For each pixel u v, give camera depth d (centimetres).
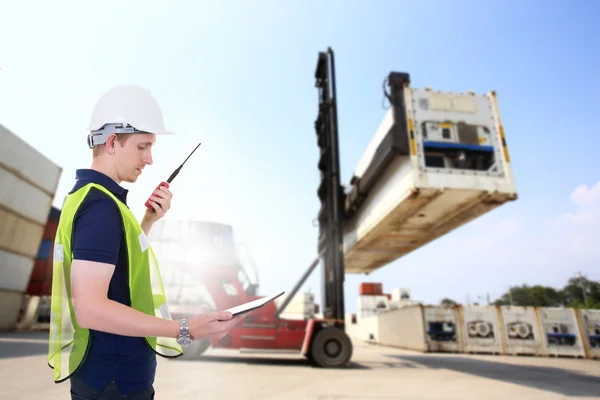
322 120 1143
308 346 818
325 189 1134
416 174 734
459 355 1338
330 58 1138
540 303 7262
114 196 88
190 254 851
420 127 775
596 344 1452
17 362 602
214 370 670
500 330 1474
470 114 804
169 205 119
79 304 72
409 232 1037
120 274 86
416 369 788
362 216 1105
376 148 935
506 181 754
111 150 95
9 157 1412
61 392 401
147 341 89
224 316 83
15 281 1474
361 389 511
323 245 1072
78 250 76
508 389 539
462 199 773
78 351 81
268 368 731
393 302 3534
